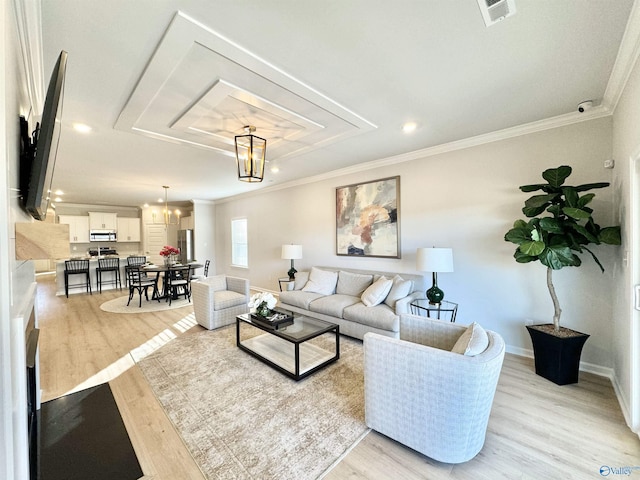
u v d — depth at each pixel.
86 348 3.32
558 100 2.43
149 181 5.48
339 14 1.47
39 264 10.06
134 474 1.24
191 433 1.88
